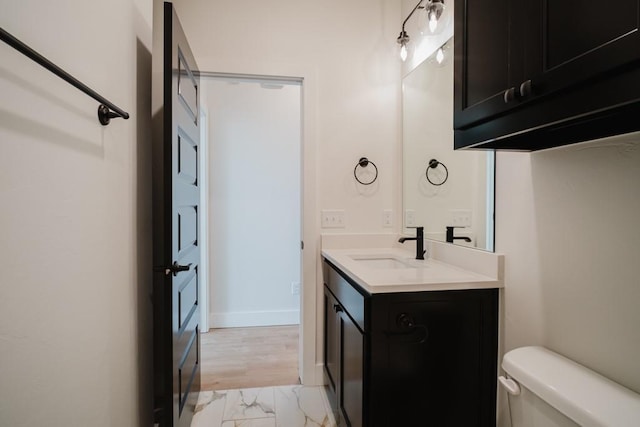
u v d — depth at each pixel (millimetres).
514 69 844
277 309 3271
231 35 2088
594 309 947
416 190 2045
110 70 1064
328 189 2215
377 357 1236
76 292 851
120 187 1140
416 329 1256
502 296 1303
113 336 1075
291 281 3291
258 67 2096
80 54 872
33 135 686
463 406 1296
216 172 3176
